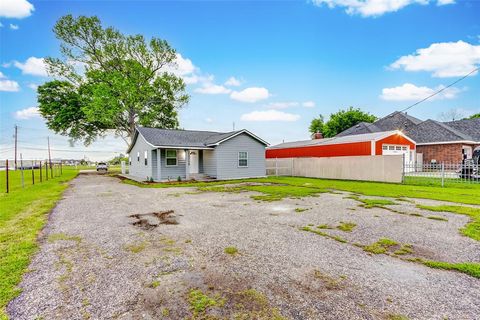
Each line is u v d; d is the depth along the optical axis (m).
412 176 14.65
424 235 4.43
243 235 4.54
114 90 24.50
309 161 18.34
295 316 2.17
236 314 2.22
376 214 6.09
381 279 2.85
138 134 19.55
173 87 29.03
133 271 3.12
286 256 3.55
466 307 2.30
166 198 9.19
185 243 4.15
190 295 2.55
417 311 2.23
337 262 3.33
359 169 15.17
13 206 7.59
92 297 2.54
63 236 4.59
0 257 3.59
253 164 18.41
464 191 9.67
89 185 14.51
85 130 28.75
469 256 3.49
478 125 23.03
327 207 7.02
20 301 2.47
